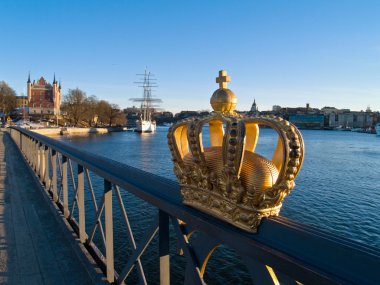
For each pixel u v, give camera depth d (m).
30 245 3.88
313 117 167.12
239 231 1.29
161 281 1.97
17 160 11.42
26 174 8.64
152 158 44.16
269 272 1.22
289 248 1.10
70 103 115.56
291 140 1.16
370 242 14.32
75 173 14.16
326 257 1.00
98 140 79.94
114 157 45.31
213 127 1.61
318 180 28.09
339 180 28.38
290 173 1.16
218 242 1.49
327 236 1.06
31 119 113.81
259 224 1.25
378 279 0.86
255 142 1.44
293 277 1.03
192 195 1.59
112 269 2.93
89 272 3.16
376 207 19.47
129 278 8.62
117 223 12.45
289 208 19.02
